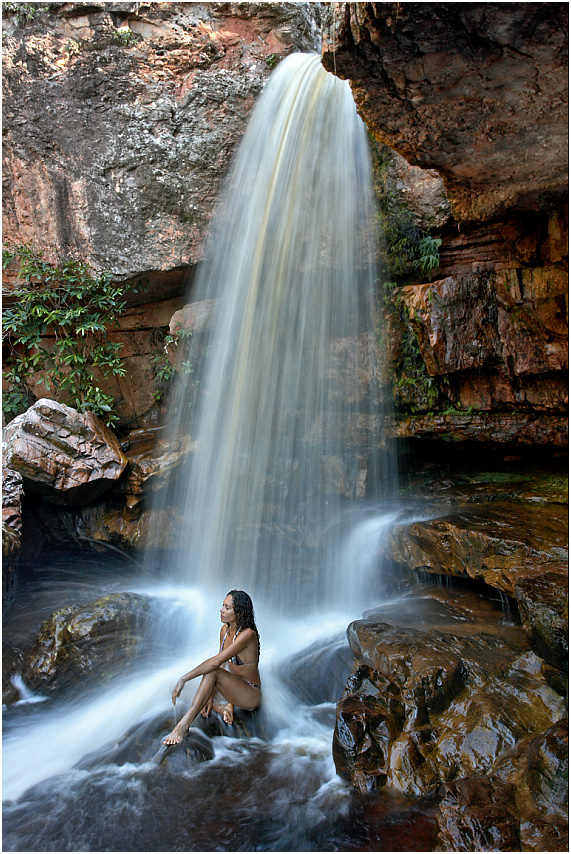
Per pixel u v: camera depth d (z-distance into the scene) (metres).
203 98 8.46
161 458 8.36
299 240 8.00
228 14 8.87
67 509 8.66
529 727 3.95
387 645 4.87
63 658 5.84
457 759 3.89
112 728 4.98
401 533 6.58
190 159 8.48
